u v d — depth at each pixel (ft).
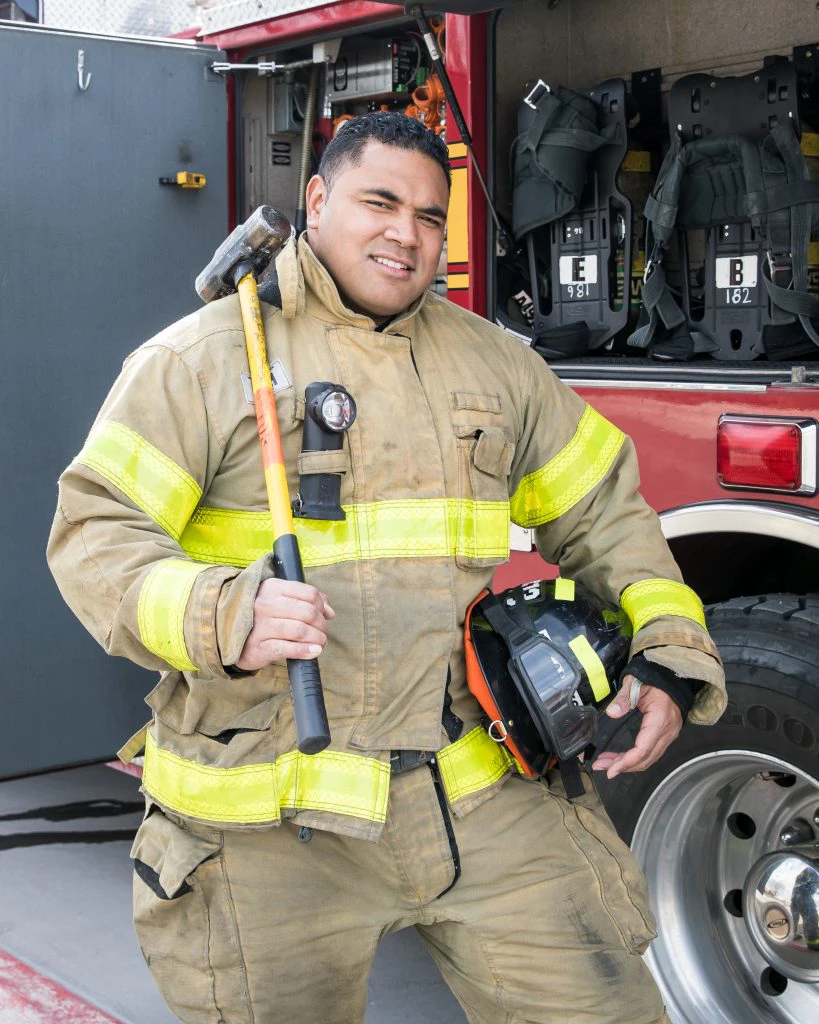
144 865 5.94
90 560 5.42
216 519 5.83
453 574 6.00
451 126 9.79
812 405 7.97
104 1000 10.26
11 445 10.17
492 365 6.47
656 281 9.42
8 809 14.65
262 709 5.69
